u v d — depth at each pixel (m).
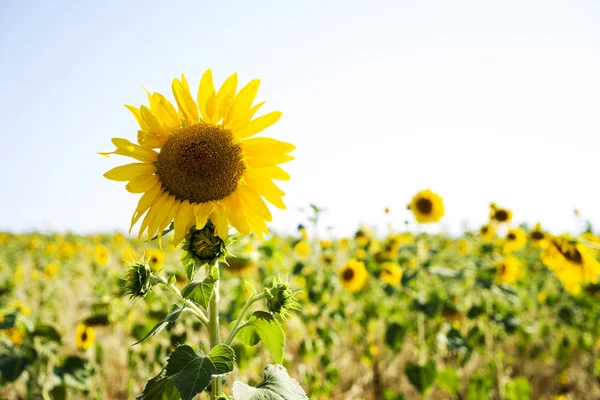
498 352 1.39
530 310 2.04
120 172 0.49
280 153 0.51
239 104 0.52
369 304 1.69
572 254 1.06
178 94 0.52
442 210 1.65
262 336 0.50
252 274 1.40
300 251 1.85
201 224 0.47
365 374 1.53
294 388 0.44
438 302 1.33
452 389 1.23
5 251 3.62
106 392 1.29
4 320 0.96
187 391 0.39
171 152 0.50
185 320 1.08
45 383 1.05
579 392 1.48
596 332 1.79
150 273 0.48
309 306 1.62
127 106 0.51
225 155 0.50
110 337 1.57
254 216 0.51
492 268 1.44
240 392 0.41
